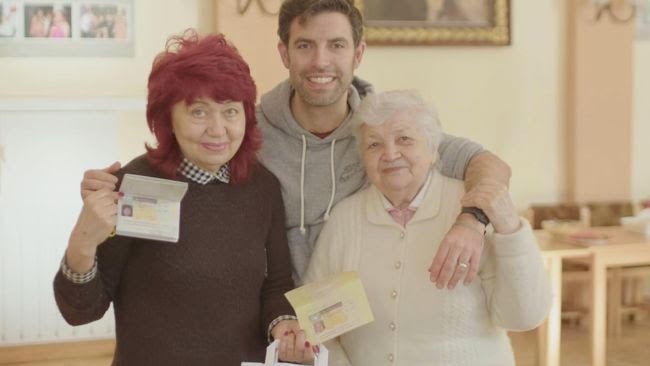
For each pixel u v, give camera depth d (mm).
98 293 1782
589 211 5242
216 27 4797
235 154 1923
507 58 5414
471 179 1980
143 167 1902
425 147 1967
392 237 2016
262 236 1965
